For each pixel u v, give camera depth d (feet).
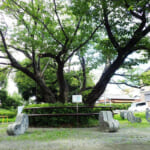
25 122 22.09
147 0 18.45
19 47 34.99
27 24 32.14
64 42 32.22
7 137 18.04
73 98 29.09
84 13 27.17
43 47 29.58
